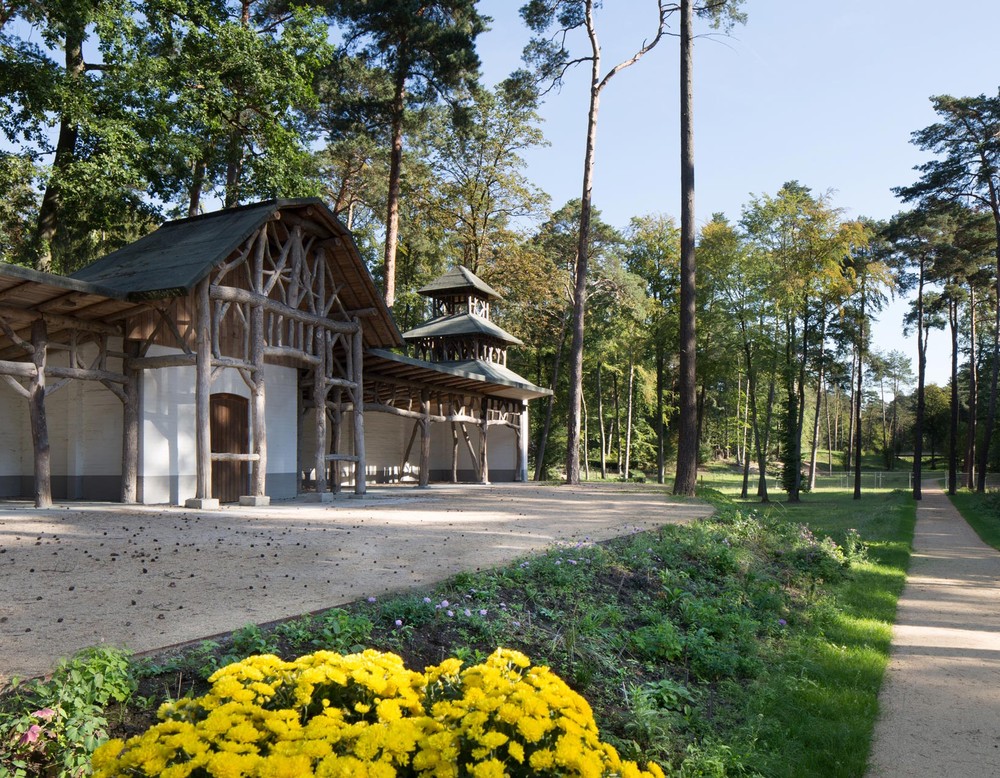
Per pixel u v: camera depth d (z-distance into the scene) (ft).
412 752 8.71
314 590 21.80
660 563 33.53
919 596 37.60
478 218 139.33
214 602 19.98
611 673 19.39
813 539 49.80
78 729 10.94
